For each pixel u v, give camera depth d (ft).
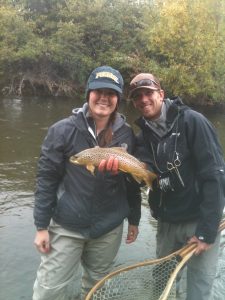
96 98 4.51
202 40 28.94
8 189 10.13
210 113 29.35
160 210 5.24
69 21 33.50
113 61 32.78
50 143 4.63
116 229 4.93
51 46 31.30
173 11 28.91
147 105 4.81
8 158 13.14
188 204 4.98
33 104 26.63
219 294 5.97
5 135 16.56
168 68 30.17
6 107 24.34
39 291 4.84
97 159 4.40
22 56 30.32
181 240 5.34
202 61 29.45
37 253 6.99
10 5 32.81
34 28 32.17
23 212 8.70
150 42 31.12
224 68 30.12
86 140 4.63
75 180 4.63
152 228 8.23
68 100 30.42
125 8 34.78
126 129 4.92
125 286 4.73
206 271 5.08
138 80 4.83
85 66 32.73
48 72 32.37
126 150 4.86
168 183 4.93
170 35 29.19
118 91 4.51
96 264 5.04
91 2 34.40
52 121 20.67
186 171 4.85
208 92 30.60
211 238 4.69
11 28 31.07
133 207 5.33
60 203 4.69
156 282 4.83
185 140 4.75
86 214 4.64
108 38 33.37
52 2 33.83
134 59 32.30
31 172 11.73
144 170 4.61
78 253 4.84
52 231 4.82
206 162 4.66
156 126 4.91
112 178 4.67
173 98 5.02
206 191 4.69
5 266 6.54
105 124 4.74
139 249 7.32
